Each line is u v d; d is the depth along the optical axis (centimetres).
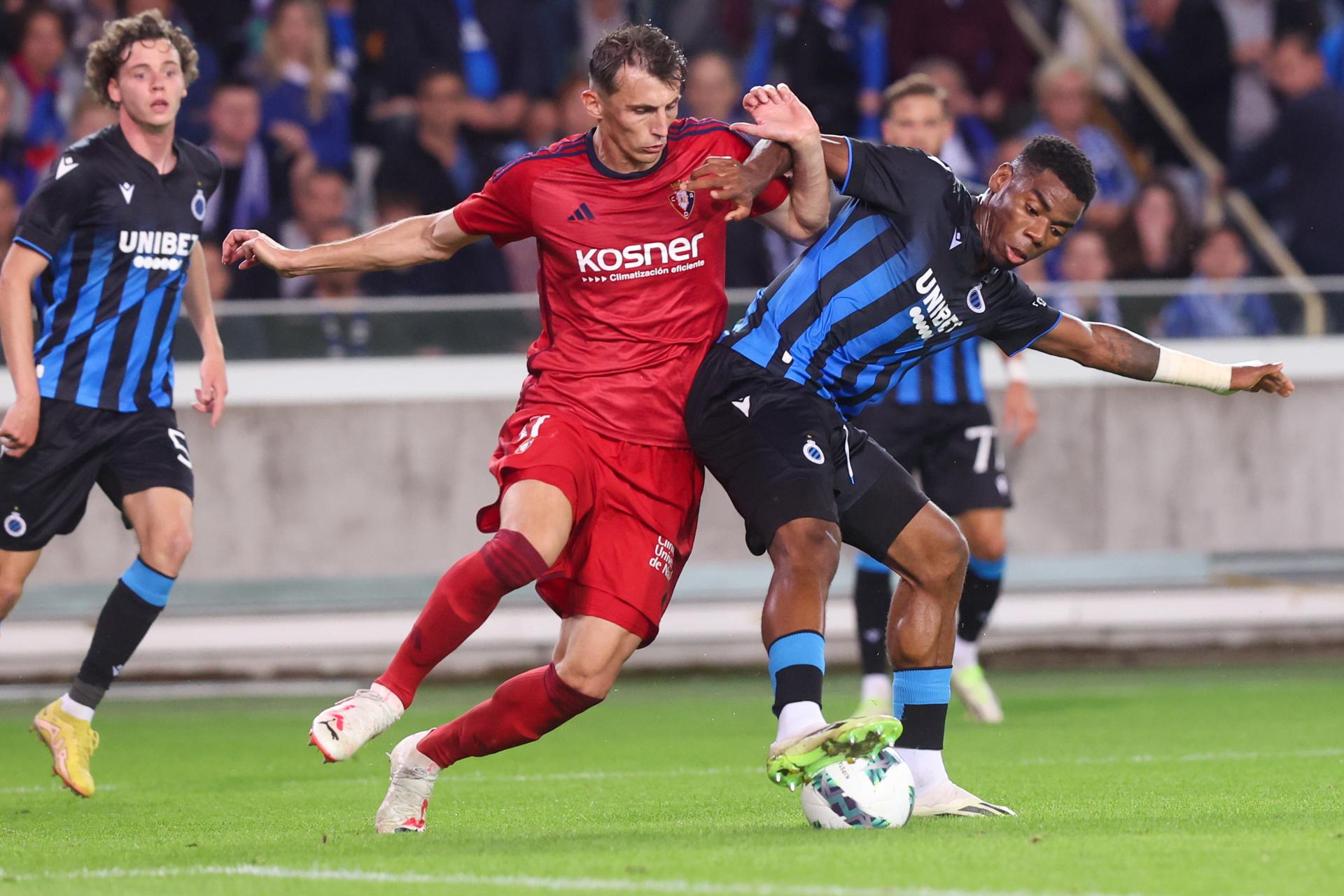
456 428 3597
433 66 4212
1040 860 1249
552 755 2444
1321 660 3672
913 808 1536
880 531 1534
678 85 1457
